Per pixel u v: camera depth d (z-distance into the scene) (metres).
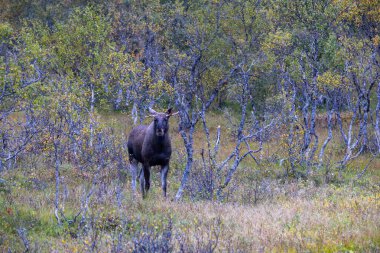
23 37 81.12
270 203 44.75
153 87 55.72
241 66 71.06
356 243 28.16
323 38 74.38
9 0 134.75
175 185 55.72
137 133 49.84
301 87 79.88
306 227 31.91
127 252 25.84
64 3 127.69
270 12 79.12
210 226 31.70
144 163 47.12
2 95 40.91
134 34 98.38
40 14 127.19
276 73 80.88
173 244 26.28
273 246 27.83
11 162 54.72
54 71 82.25
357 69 67.25
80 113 47.12
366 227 30.98
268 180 58.19
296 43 75.00
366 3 66.62
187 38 74.00
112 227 33.38
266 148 75.38
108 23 93.00
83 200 38.38
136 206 39.03
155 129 45.47
